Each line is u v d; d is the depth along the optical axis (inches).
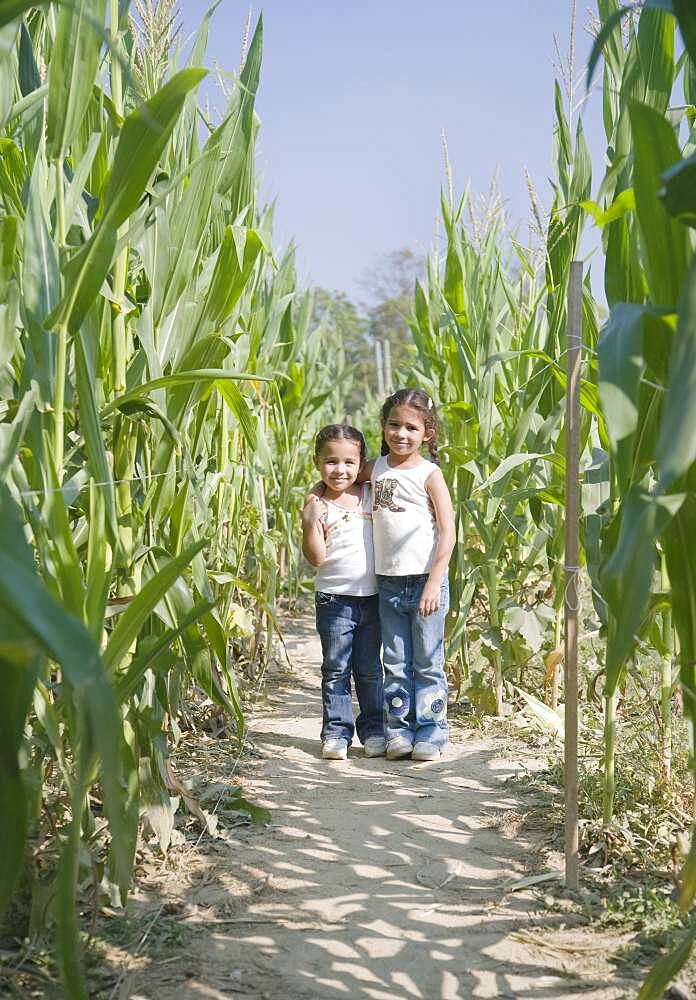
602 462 103.5
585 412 115.2
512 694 154.8
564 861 92.1
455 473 169.5
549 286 133.7
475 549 152.9
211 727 139.7
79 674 36.8
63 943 52.2
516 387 152.2
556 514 140.2
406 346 209.0
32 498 66.2
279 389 197.6
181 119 103.3
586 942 75.4
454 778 121.5
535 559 145.1
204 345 93.4
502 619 146.3
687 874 67.1
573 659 84.8
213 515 142.1
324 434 139.1
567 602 85.0
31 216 67.2
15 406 72.1
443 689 133.5
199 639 95.5
